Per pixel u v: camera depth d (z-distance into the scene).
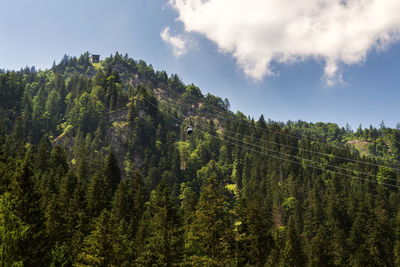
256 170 171.88
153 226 55.81
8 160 74.50
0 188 49.25
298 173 166.62
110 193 83.00
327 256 68.88
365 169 180.12
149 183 150.88
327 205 121.19
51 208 54.81
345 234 98.19
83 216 58.47
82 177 94.00
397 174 171.25
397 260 85.56
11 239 27.44
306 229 110.12
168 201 57.22
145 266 48.09
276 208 128.88
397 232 98.12
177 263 46.41
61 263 43.34
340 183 146.88
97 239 43.03
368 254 77.38
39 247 39.88
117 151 185.50
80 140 171.88
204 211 45.31
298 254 69.81
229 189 173.25
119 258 44.41
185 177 175.62
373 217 105.12
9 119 173.62
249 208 66.00
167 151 189.62
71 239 53.75
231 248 57.34
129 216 71.31
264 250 62.50
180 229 50.97
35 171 81.56
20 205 42.06
